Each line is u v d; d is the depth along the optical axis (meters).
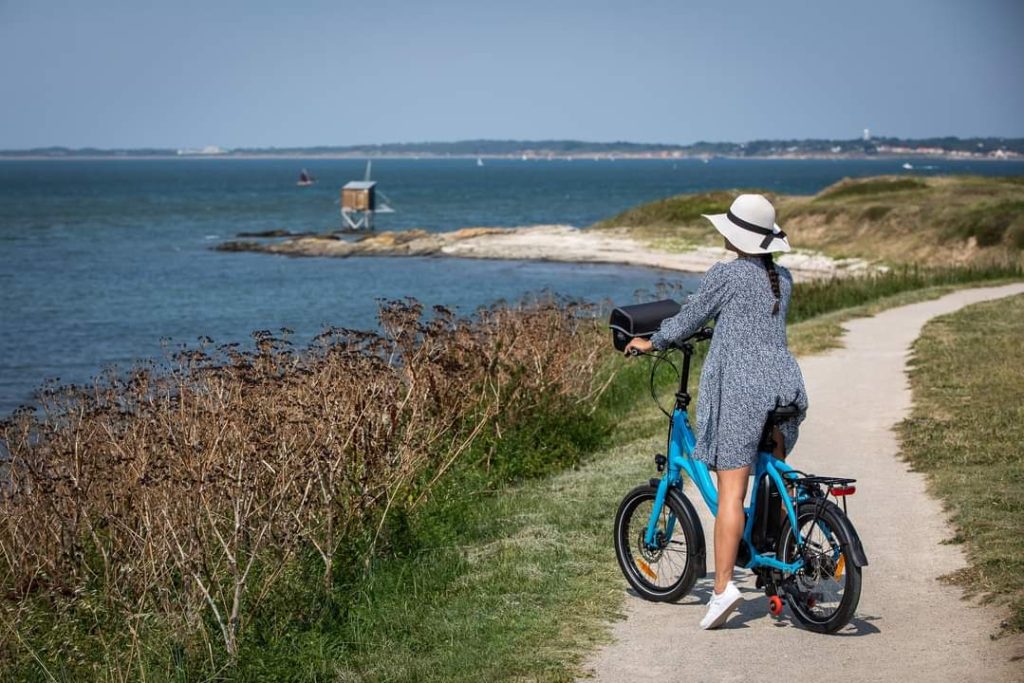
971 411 10.53
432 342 10.33
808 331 18.02
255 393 8.27
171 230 85.62
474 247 64.25
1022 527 6.82
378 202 132.75
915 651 5.15
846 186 68.56
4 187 183.38
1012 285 26.11
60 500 7.45
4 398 23.67
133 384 9.54
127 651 6.01
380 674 5.31
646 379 14.95
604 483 9.04
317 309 41.25
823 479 5.32
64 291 47.12
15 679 5.97
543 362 11.88
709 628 5.57
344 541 7.02
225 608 6.03
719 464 5.42
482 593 6.31
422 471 8.77
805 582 5.49
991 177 69.62
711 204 71.38
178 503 6.59
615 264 57.28
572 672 5.14
